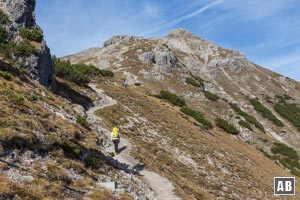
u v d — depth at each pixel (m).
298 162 83.00
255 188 42.47
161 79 111.19
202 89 113.19
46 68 40.41
